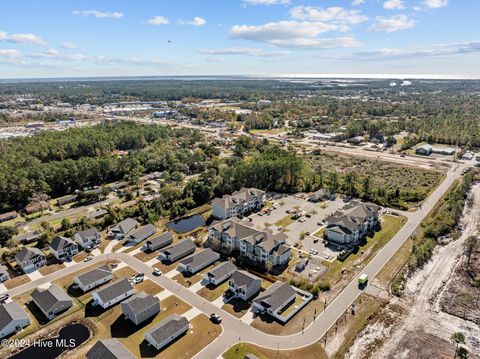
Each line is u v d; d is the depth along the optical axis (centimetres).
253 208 12875
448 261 9419
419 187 14962
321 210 12744
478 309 7569
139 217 12019
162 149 19600
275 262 9206
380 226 11412
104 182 16238
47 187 14138
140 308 7112
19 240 10412
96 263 9344
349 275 8769
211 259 9238
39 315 7350
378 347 6512
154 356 6216
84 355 6303
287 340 6638
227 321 7125
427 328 7006
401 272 8881
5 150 18262
